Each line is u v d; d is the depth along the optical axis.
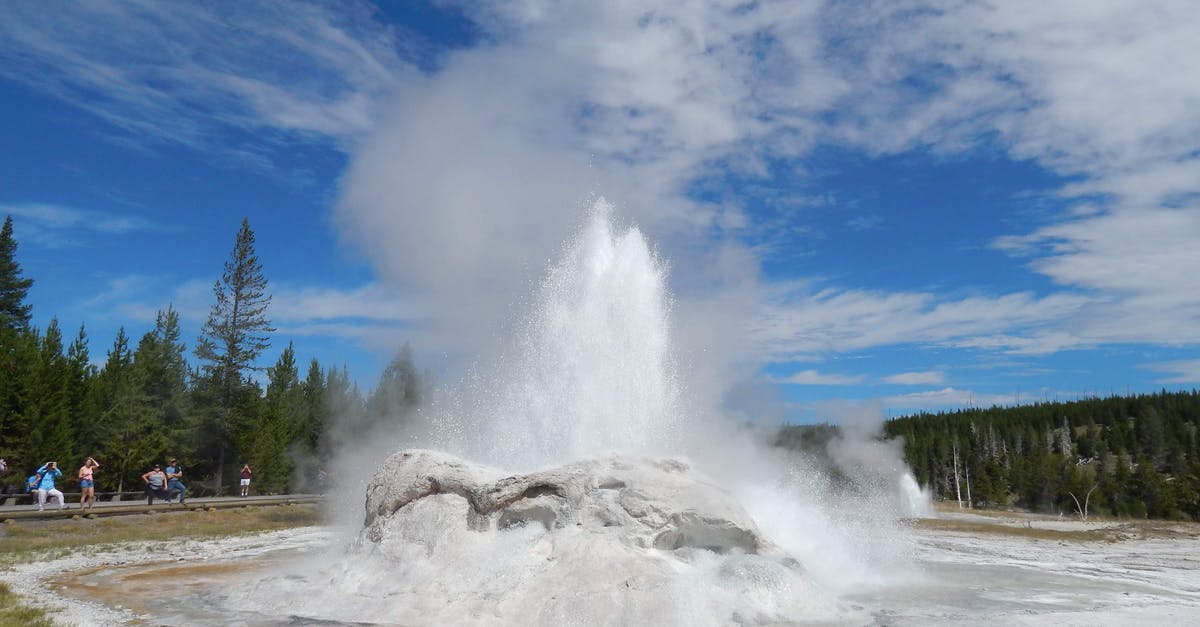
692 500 12.58
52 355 39.09
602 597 10.32
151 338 53.59
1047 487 65.94
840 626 10.70
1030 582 15.52
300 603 11.31
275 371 63.78
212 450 55.31
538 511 12.52
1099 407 130.00
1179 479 62.81
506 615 10.20
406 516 13.21
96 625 10.16
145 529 24.03
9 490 33.91
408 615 10.41
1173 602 13.37
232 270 57.53
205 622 10.40
